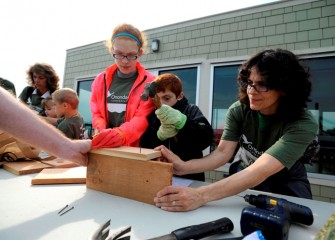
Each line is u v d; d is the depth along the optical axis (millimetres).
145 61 3713
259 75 911
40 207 665
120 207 693
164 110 962
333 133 2441
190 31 3334
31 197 739
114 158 793
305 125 900
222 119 3062
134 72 1481
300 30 2604
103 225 498
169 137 1056
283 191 1050
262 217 519
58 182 879
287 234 519
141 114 1273
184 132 1076
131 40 1272
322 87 2496
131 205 712
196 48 3275
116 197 771
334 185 2355
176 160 971
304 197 1013
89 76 4375
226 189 760
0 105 577
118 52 1292
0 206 661
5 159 1129
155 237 488
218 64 3092
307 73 987
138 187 749
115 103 1472
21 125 623
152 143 1278
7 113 593
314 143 1097
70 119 1790
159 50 3586
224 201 789
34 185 857
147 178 736
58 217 605
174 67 3453
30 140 653
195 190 735
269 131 1086
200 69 3223
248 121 1146
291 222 616
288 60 919
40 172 971
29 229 535
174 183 964
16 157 1138
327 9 2471
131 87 1443
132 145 1231
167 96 1341
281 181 1062
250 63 997
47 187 843
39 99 2379
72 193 792
